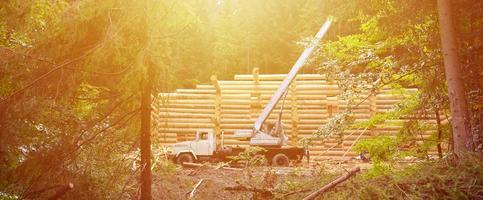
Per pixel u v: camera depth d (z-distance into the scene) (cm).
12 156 624
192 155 1912
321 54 978
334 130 922
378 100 2127
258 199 808
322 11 864
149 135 700
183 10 675
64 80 646
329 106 2230
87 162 704
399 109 892
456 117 634
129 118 704
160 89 676
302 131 2234
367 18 858
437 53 821
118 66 674
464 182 554
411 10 795
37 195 643
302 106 2250
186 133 2253
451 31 659
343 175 708
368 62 945
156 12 643
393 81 933
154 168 1109
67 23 649
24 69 645
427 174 584
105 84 692
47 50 659
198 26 706
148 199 700
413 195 556
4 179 618
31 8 699
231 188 814
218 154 1908
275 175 868
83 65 653
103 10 641
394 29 828
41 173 644
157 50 647
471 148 618
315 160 2038
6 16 687
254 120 2278
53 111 649
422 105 855
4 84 644
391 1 812
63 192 558
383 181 635
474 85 738
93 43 674
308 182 788
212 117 2262
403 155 766
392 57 904
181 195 1056
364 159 1762
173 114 2253
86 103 731
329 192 695
